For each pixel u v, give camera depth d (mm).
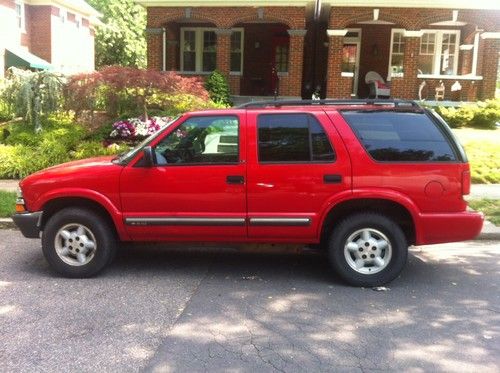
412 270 6387
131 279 5969
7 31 24109
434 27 22219
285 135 5703
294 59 19922
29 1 26375
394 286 5797
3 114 15242
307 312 5047
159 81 13172
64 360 4070
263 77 23359
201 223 5742
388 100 5875
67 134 13172
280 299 5387
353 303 5285
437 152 5629
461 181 5605
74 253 5938
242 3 19719
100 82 13086
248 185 5668
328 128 5664
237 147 5711
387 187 5582
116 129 13375
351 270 5723
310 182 5629
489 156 13219
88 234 5926
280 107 5887
